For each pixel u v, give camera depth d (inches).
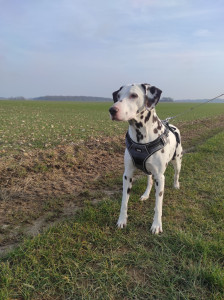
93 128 183.5
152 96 44.3
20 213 52.2
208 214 54.2
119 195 63.4
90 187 69.2
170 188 69.5
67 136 138.9
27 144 112.2
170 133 56.3
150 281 35.1
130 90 44.2
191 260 38.9
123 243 43.4
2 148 100.4
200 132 187.3
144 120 45.0
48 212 53.7
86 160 91.4
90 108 612.4
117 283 34.1
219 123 270.5
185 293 32.9
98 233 44.9
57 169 80.4
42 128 170.7
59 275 34.9
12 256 38.1
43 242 40.9
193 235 46.4
